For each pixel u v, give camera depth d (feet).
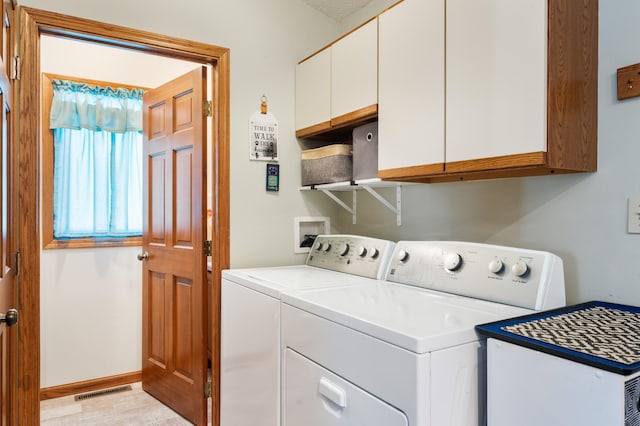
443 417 3.25
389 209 7.43
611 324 3.54
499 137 4.31
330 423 4.05
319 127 7.36
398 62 5.61
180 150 7.98
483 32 4.47
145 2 6.54
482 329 3.43
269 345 5.32
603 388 2.62
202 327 7.41
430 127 5.10
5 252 4.72
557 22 4.04
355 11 8.24
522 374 3.12
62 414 8.08
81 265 9.10
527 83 4.07
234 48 7.38
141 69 9.78
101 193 9.24
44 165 8.76
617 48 4.42
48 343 8.75
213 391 7.30
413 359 3.15
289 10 8.00
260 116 7.66
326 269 7.14
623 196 4.33
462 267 4.97
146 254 9.07
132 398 8.85
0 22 4.17
